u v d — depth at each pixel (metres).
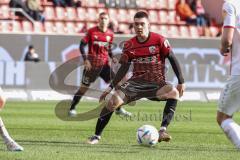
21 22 95.12
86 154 28.61
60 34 84.94
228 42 24.12
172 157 27.95
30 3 95.56
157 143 33.84
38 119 50.53
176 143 34.84
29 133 39.66
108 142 34.72
